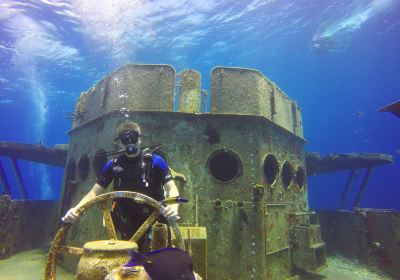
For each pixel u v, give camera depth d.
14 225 9.29
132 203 2.82
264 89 7.70
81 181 8.27
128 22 20.00
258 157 6.98
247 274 6.30
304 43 30.00
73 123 9.88
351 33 29.25
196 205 6.57
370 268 8.60
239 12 21.16
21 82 31.62
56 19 18.73
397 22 28.00
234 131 7.09
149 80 7.29
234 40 26.69
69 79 31.22
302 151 10.09
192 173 6.81
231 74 7.40
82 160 8.52
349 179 12.86
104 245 2.18
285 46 30.33
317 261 8.23
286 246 7.50
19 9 17.48
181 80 7.67
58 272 7.15
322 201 71.44
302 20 23.61
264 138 7.34
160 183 2.97
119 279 1.47
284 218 7.67
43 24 19.30
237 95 7.27
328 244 10.95
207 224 6.56
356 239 9.80
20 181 11.80
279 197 7.61
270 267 6.65
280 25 24.34
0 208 8.76
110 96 7.65
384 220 8.45
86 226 7.11
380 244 8.48
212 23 22.41
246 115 7.07
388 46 37.59
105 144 7.27
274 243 6.95
